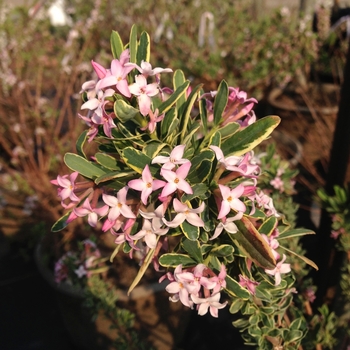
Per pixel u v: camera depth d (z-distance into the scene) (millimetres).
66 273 441
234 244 211
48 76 906
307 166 793
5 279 658
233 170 179
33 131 779
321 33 877
